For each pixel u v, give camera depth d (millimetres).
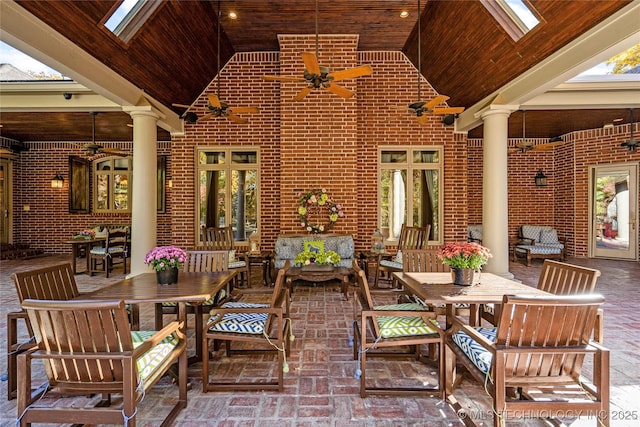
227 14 5098
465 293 2299
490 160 4988
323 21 5371
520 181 8688
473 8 4172
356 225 6109
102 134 8195
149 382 1682
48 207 8789
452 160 6547
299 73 5930
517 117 6922
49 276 2406
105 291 2361
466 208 6598
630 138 6625
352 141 6074
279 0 4805
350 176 6082
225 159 6648
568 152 8188
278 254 5516
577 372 1694
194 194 6582
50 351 1578
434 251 3295
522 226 8391
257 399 2143
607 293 4680
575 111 6527
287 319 2793
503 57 4422
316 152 6074
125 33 4039
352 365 2623
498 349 1601
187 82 5762
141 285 2557
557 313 1610
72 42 3510
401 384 2322
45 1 3025
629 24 2908
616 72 5129
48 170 8766
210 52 5734
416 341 2178
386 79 6496
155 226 5180
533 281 5566
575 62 3500
